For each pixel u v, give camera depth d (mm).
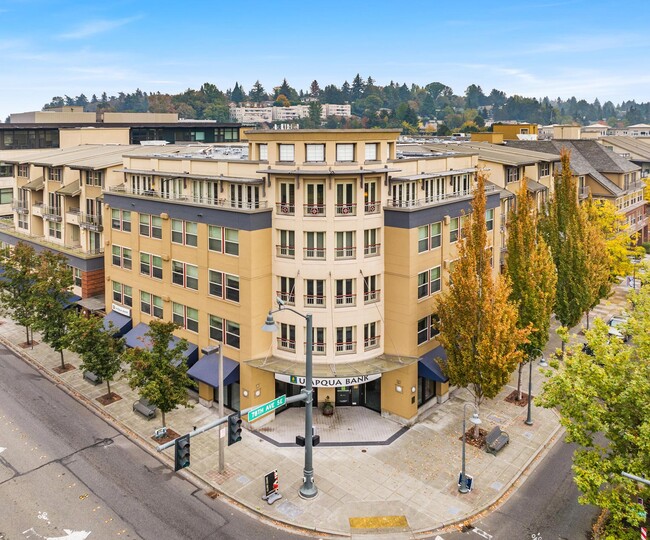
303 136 34219
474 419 34781
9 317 57156
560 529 27094
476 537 26609
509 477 31234
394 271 36469
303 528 27156
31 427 35906
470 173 43094
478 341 33625
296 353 36438
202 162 39656
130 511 27922
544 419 37719
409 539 26516
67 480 30312
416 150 58719
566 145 78188
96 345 38688
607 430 22812
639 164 90062
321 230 35031
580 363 24672
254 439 35094
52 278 44406
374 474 31484
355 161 34875
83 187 52812
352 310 35938
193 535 26359
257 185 36562
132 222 44438
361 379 34562
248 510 28438
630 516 21266
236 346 37250
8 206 73250
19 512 27516
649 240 93188
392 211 35938
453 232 40000
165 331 34188
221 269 37406
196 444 34281
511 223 40094
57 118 89000
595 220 58719
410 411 36750
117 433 35562
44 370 45031
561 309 45844
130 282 45906
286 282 36344
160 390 33250
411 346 36750
